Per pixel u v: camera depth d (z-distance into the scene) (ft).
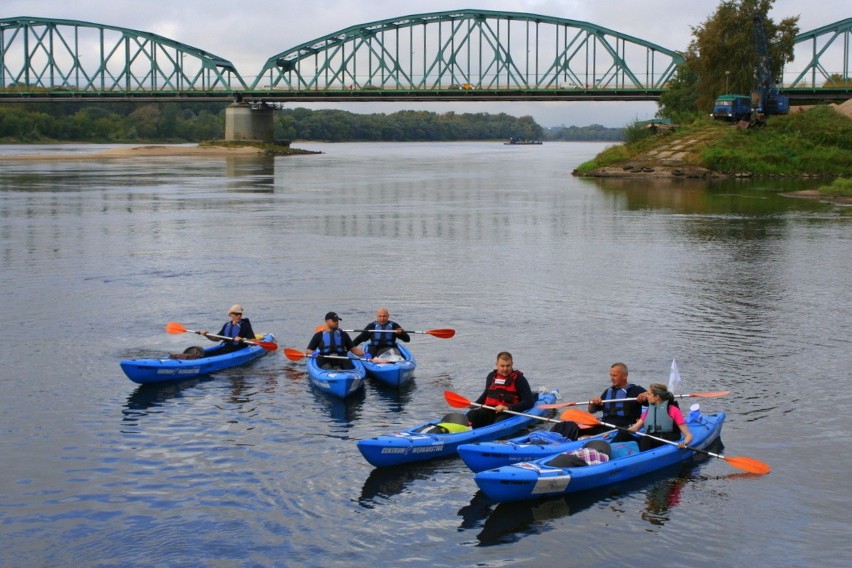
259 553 32.19
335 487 37.35
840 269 86.89
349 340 53.42
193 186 207.10
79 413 45.73
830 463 39.50
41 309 68.18
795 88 373.20
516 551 32.37
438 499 36.29
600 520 34.55
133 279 80.69
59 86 499.10
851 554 32.04
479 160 411.95
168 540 33.04
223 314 67.05
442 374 52.75
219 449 41.19
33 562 31.53
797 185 208.44
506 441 38.78
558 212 144.97
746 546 32.63
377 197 177.06
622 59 410.72
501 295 74.33
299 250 99.60
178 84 490.49
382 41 449.48
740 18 311.68
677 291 76.18
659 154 260.01
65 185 207.21
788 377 51.57
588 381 51.08
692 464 39.50
